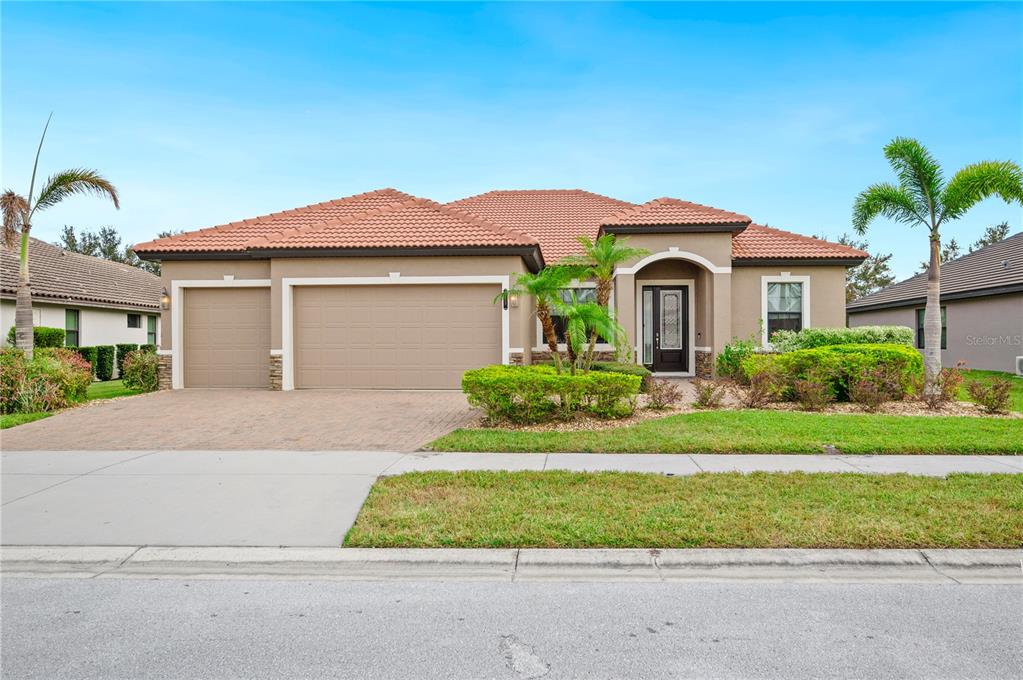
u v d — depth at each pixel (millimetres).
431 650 3426
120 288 25766
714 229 15969
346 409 11453
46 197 13688
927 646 3424
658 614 3824
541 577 4406
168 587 4309
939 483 6176
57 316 21172
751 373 12117
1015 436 8203
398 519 5324
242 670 3238
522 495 5930
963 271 23172
